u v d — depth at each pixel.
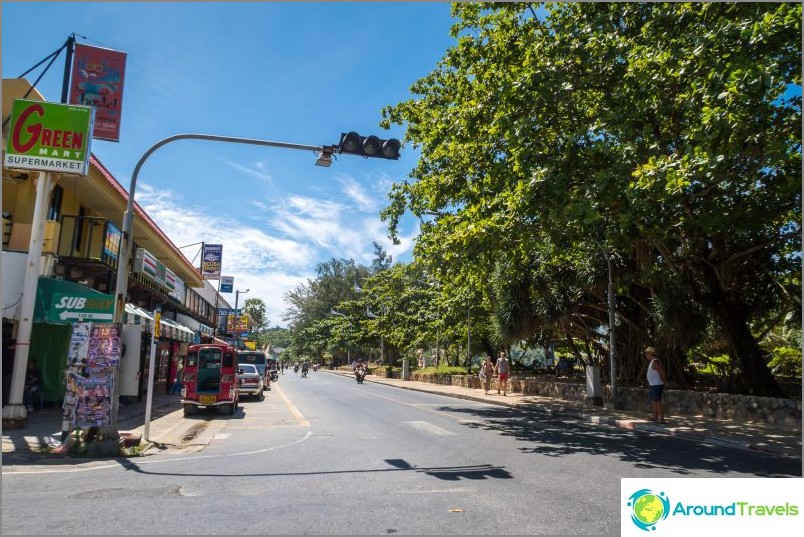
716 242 15.39
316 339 85.62
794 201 13.65
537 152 12.64
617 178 10.91
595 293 20.70
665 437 11.95
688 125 11.89
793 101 11.46
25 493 6.64
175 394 25.94
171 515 5.69
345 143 11.03
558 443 10.93
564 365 32.25
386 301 49.75
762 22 9.99
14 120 12.05
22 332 11.79
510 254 14.77
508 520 5.58
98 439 9.78
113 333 10.03
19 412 11.53
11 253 13.65
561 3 14.52
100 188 16.39
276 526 5.34
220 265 36.38
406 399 23.69
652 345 20.66
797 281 16.84
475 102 14.73
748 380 16.03
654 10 12.34
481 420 15.17
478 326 33.88
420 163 19.00
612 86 12.58
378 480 7.49
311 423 14.83
